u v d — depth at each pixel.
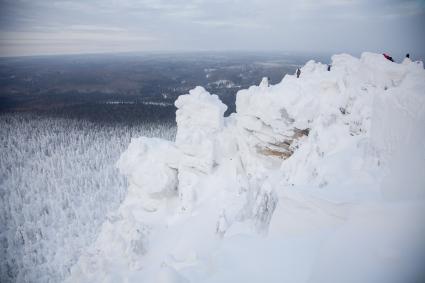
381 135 15.27
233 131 30.66
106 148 153.50
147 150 32.66
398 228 9.38
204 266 12.65
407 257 8.15
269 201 16.19
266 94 25.55
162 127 175.38
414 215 9.67
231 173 28.11
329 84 23.73
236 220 19.33
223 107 31.53
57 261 73.38
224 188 26.72
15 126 192.50
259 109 25.81
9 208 106.62
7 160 150.88
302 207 12.82
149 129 176.38
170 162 31.23
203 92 32.50
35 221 97.75
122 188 106.12
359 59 25.05
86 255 26.20
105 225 28.67
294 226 12.31
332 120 21.67
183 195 27.86
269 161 25.95
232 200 23.75
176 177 31.59
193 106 31.98
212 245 19.03
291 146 24.89
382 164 14.80
